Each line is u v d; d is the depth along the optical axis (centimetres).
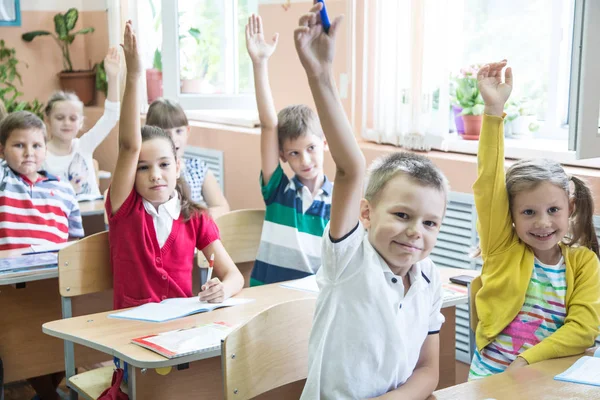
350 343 140
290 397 196
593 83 192
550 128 309
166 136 233
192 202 241
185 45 455
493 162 192
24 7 568
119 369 195
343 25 343
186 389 191
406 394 144
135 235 227
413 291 147
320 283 146
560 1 300
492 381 155
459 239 287
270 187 262
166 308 206
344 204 138
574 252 191
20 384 321
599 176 244
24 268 239
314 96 133
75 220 315
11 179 297
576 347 177
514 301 189
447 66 296
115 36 524
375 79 325
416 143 306
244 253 281
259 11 400
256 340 163
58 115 391
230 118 446
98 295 277
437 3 292
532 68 316
